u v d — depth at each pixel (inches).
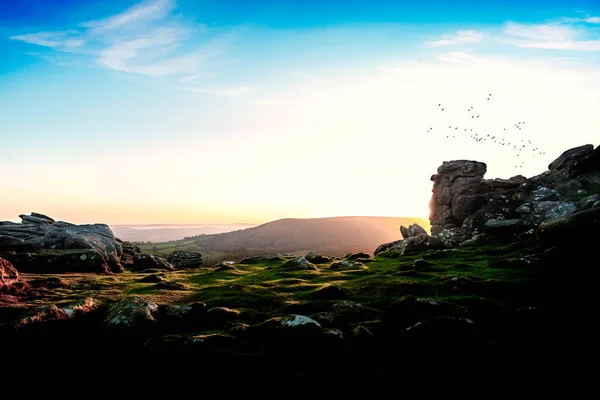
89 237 2018.9
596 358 609.0
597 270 1069.1
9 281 986.7
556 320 764.6
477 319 779.4
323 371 603.8
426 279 1144.2
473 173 2454.5
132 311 792.9
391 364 622.8
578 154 2218.3
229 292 1065.5
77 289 1104.2
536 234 1540.4
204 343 658.8
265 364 613.6
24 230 1985.7
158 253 5152.6
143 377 576.7
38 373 585.6
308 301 933.2
